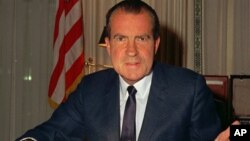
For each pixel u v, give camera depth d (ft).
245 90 9.08
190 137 3.80
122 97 3.90
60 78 9.96
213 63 10.52
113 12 3.48
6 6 10.85
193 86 3.80
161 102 3.76
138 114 3.78
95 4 10.64
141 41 3.46
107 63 10.69
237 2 10.38
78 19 10.09
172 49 10.56
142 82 3.80
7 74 10.97
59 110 4.22
